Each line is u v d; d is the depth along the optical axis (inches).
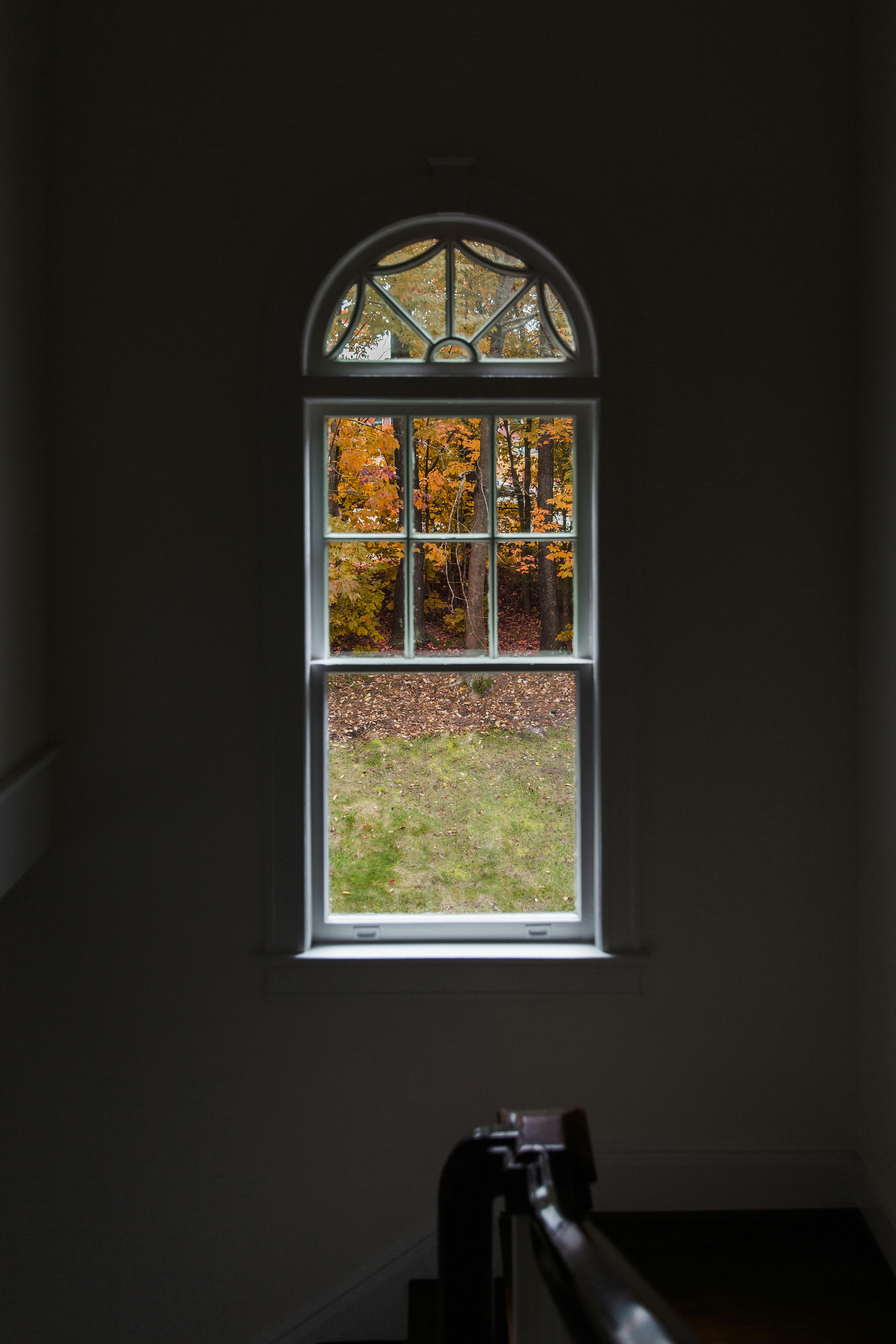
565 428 101.7
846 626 99.7
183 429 98.2
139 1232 99.0
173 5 97.1
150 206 97.4
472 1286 34.0
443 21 97.5
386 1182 99.0
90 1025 99.0
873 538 94.8
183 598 98.7
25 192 91.3
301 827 98.9
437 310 100.5
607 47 97.7
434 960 98.3
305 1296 98.8
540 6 97.5
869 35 93.9
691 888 100.1
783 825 100.0
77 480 98.0
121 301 97.7
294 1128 99.1
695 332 98.5
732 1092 100.0
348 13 97.4
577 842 102.9
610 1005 99.7
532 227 97.3
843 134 97.9
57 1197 99.0
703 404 98.7
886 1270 89.5
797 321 98.5
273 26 97.3
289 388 97.6
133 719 99.0
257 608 99.0
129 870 99.3
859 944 99.5
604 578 98.6
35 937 98.7
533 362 100.6
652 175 97.8
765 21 97.7
